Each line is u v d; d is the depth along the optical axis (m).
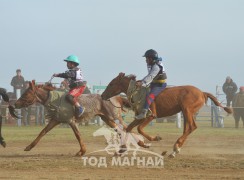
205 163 14.13
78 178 11.93
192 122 15.33
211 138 22.56
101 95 15.88
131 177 12.09
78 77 15.88
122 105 16.48
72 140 21.08
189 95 15.38
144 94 15.32
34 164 14.00
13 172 12.78
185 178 11.96
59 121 15.79
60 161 14.56
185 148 18.44
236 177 12.06
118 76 15.71
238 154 16.33
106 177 12.06
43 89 15.80
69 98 15.59
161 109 15.39
